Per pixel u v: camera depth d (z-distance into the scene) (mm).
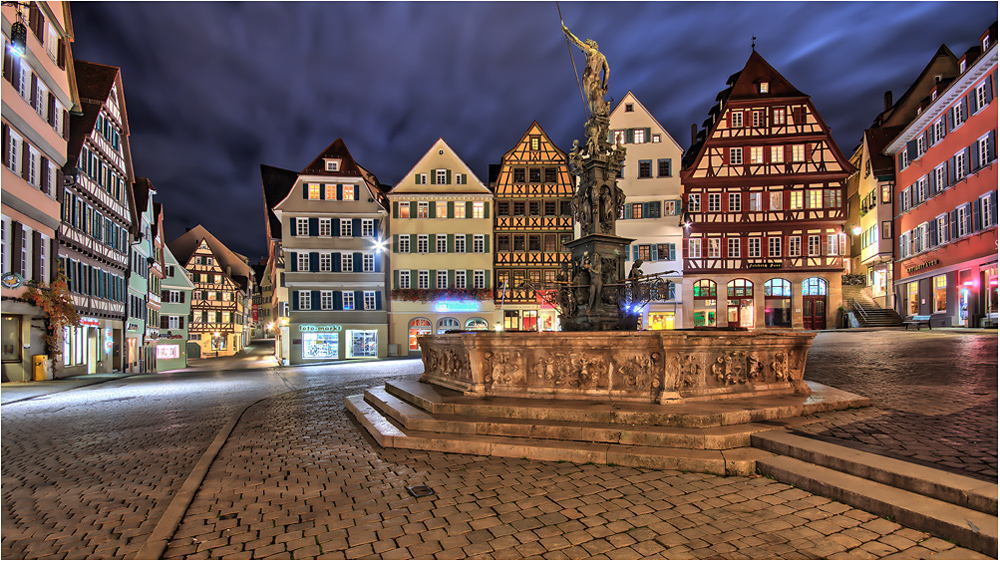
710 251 34344
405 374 17250
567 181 35438
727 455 5090
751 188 34250
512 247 35312
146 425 8805
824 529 3742
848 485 4191
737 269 34031
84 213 23172
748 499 4332
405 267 34875
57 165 20781
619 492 4594
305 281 34219
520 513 4223
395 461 5770
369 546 3709
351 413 9023
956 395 7719
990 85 22547
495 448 5852
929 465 4266
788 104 33969
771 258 33938
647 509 4215
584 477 5012
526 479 5016
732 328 7492
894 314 30609
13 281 16578
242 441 7008
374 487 4941
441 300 34594
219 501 4648
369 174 41000
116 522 4359
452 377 8516
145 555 3578
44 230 19688
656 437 5520
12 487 5348
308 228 34500
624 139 35125
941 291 26938
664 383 6406
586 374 6887
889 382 9367
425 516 4215
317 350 34094
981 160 23312
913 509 3684
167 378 21094
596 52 9062
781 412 6156
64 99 21250
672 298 34344
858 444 4953
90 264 23984
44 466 6176
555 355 7117
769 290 34125
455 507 4391
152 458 6426
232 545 3760
